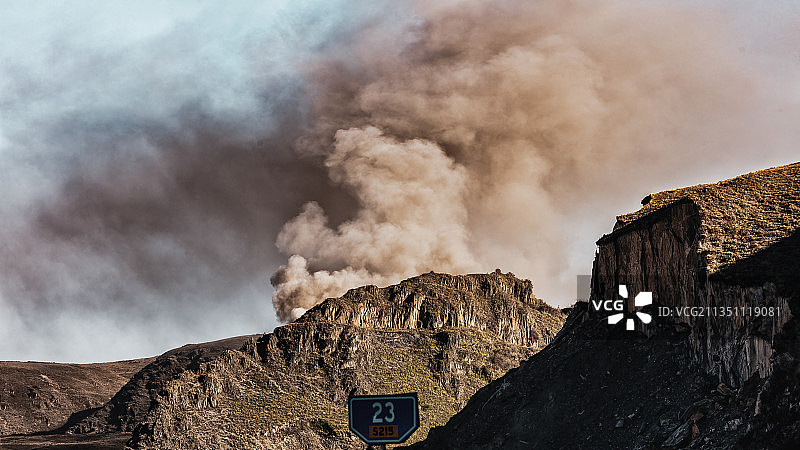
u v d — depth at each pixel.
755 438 94.75
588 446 126.00
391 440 43.06
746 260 115.62
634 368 131.50
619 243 144.50
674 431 111.19
